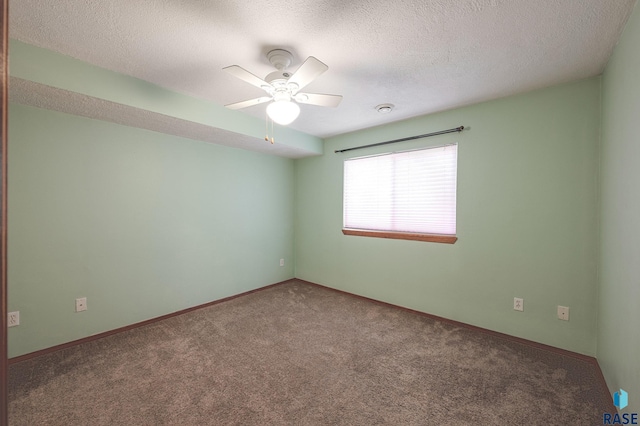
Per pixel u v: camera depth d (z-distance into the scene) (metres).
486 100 2.61
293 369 2.05
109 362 2.12
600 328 2.03
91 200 2.52
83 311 2.48
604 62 1.92
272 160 4.20
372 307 3.36
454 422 1.54
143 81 2.25
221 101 2.71
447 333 2.65
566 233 2.26
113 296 2.66
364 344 2.43
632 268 1.43
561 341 2.28
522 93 2.44
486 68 2.02
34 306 2.24
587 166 2.16
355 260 3.76
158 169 2.96
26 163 2.20
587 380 1.91
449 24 1.54
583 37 1.64
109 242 2.63
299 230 4.52
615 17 1.46
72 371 2.00
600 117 2.09
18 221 2.18
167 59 1.93
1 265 0.45
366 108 2.82
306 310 3.25
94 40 1.71
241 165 3.78
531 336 2.42
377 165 3.52
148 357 2.20
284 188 4.40
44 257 2.29
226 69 1.59
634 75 1.41
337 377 1.95
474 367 2.07
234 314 3.13
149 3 1.38
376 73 2.10
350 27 1.57
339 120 3.22
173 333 2.64
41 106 2.21
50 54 1.82
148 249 2.90
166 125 2.71
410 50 1.79
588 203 2.16
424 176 3.10
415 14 1.46
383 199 3.47
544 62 1.93
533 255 2.41
